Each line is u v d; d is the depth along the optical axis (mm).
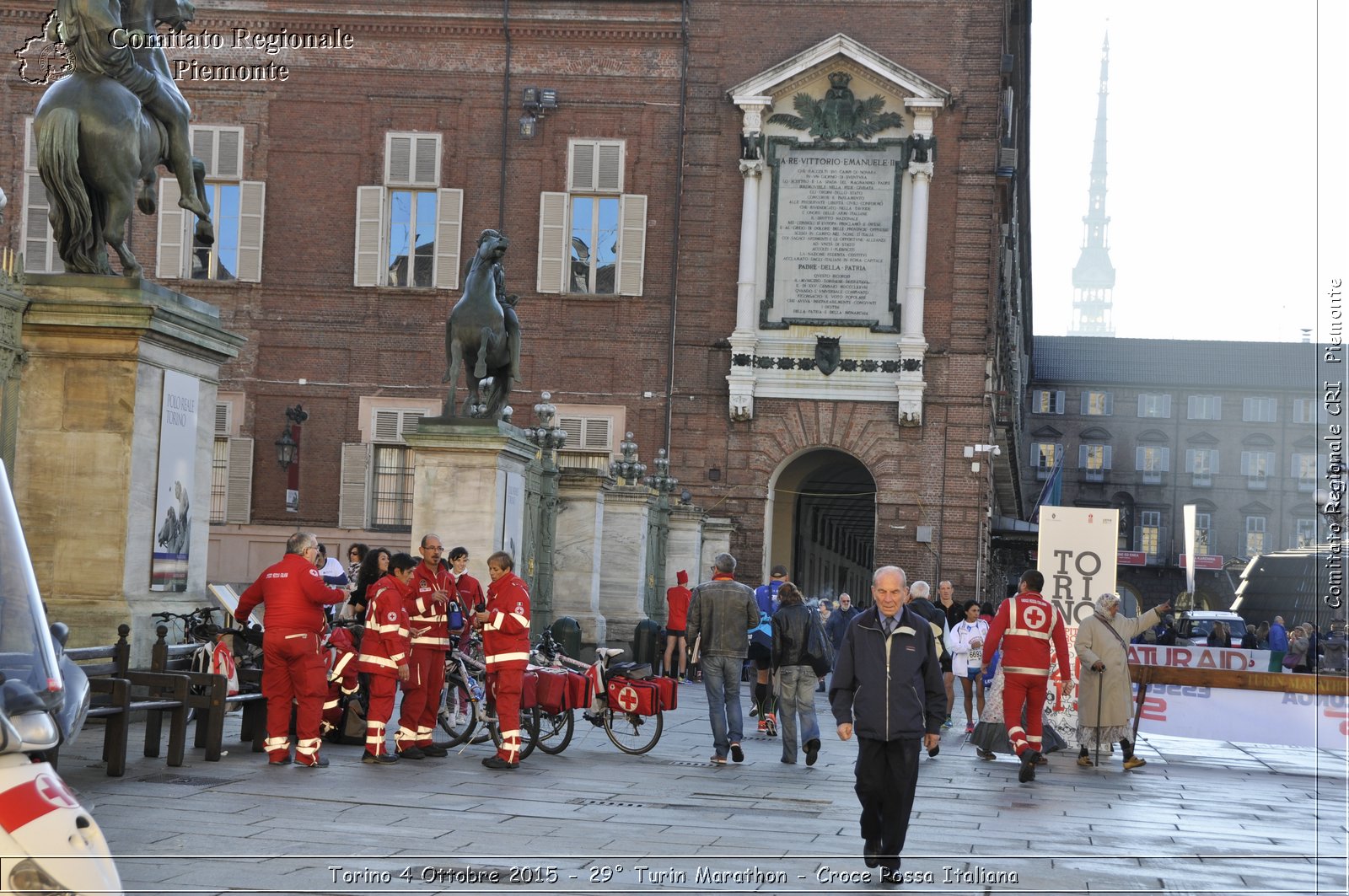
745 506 46594
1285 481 128750
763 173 46625
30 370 15891
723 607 17391
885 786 10453
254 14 47656
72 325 15781
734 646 17453
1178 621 47906
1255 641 34250
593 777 15172
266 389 47312
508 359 23531
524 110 47344
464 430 22531
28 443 15852
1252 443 129500
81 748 14594
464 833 11102
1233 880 10750
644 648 33031
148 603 16156
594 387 47188
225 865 9414
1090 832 13062
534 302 47344
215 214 47688
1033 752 17219
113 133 16109
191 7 17953
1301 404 128750
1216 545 129375
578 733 19594
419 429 22625
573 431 47094
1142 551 125500
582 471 30469
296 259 47531
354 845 10367
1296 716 21578
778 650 17703
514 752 15430
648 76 47281
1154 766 20125
